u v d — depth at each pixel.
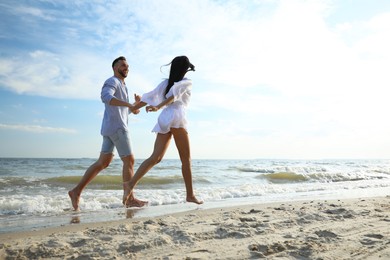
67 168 18.36
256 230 3.30
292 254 2.55
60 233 3.32
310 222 3.74
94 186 9.50
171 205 6.12
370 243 2.86
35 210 5.31
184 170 4.10
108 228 3.38
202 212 4.66
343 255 2.52
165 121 3.96
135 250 2.67
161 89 4.05
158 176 11.95
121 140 5.14
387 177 15.60
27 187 9.09
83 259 2.47
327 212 4.36
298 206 5.13
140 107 4.16
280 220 3.83
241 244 2.82
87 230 3.36
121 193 7.44
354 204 5.30
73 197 5.25
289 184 11.33
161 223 3.64
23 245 2.81
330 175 14.66
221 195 7.66
